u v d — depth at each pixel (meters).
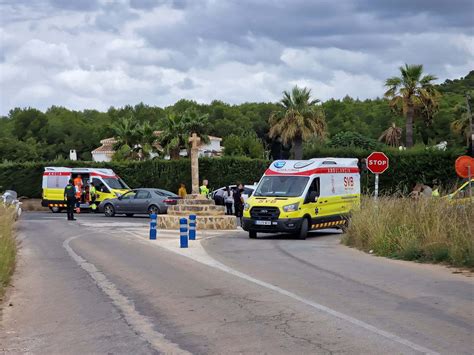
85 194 40.19
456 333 7.82
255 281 11.88
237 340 7.61
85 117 104.94
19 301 10.37
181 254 16.61
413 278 12.19
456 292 10.62
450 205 16.50
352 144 61.94
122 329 8.32
